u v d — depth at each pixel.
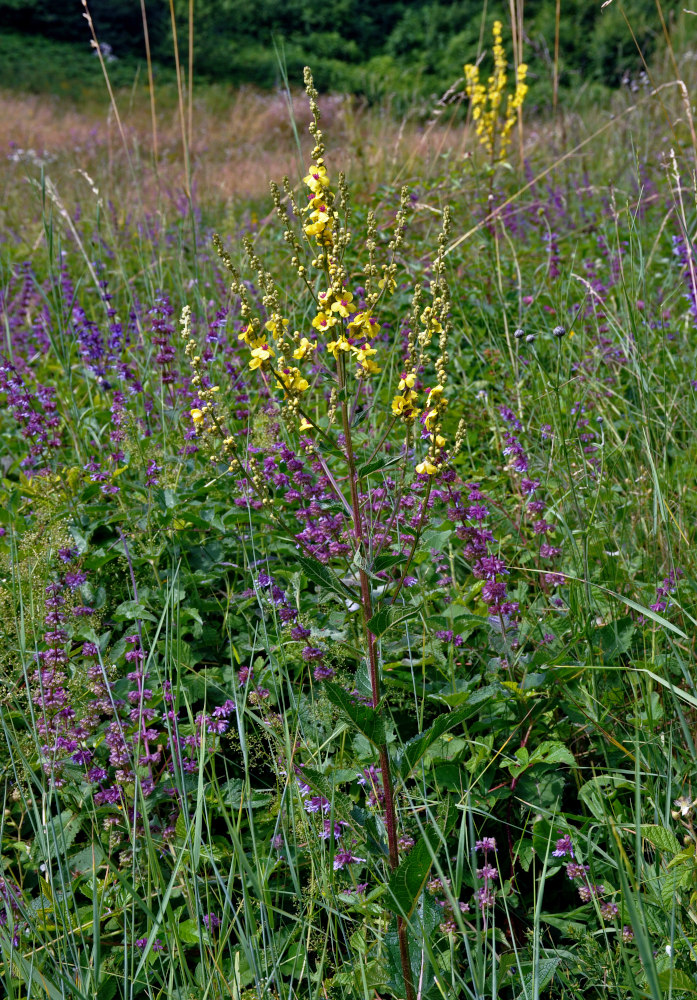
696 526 2.86
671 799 2.10
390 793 1.76
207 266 5.19
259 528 2.85
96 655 2.47
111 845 2.14
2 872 2.05
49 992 1.68
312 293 1.76
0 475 3.67
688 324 4.01
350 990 1.88
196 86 20.03
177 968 1.96
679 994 1.74
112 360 3.87
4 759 2.31
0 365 3.27
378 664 1.81
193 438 3.23
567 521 2.97
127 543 2.74
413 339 1.84
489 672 2.41
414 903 1.57
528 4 17.83
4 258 5.90
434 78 18.58
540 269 5.21
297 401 1.81
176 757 1.99
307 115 13.11
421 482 2.44
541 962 1.72
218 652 2.69
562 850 1.99
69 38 22.28
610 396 3.73
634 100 9.28
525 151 7.55
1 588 2.58
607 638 2.45
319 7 23.20
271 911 1.90
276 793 2.19
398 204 5.69
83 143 12.39
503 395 3.74
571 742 2.42
